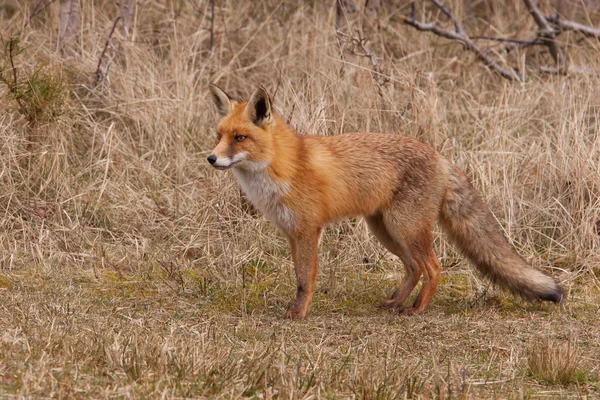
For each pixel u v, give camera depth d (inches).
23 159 570.3
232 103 428.5
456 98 688.4
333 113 599.2
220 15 780.6
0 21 719.1
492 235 453.1
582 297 467.2
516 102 664.4
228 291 466.0
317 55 706.2
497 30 788.6
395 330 401.1
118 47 696.4
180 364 310.7
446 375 328.5
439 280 503.8
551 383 327.6
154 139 619.2
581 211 529.0
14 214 532.4
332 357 350.9
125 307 425.1
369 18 767.7
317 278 498.9
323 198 428.8
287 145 425.7
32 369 298.4
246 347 359.9
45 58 653.9
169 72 674.2
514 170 556.7
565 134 585.3
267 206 433.4
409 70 673.6
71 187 559.8
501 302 460.1
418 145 453.7
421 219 445.7
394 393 297.7
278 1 838.5
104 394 277.7
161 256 510.9
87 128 613.3
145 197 559.5
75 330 366.0
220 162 407.8
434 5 887.1
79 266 488.1
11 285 448.1
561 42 757.9
